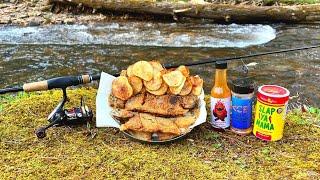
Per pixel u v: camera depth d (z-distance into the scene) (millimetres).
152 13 3035
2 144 904
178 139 918
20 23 2934
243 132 943
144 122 914
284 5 3273
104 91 958
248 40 2582
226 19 2947
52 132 951
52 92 1170
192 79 962
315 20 2941
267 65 2139
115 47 2475
